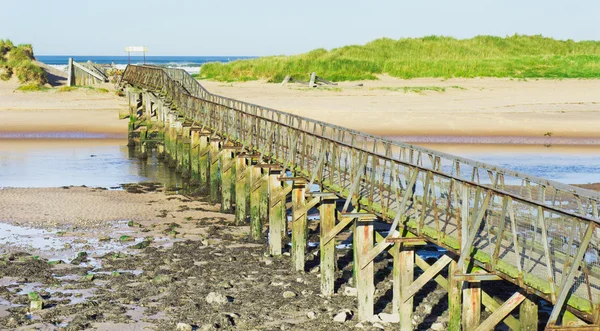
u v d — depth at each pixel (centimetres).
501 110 5734
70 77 6850
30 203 3073
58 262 2220
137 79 5172
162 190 3466
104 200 3180
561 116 5541
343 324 1695
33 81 6794
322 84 6944
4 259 2230
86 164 4122
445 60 7712
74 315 1769
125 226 2727
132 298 1892
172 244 2481
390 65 7500
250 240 2556
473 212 1303
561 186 1268
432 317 1756
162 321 1733
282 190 2353
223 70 7612
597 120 5425
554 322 1037
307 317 1750
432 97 6309
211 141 3200
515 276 1219
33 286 2002
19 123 5291
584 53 8794
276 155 2470
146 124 4744
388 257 2280
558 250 1370
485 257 1314
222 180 3020
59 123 5325
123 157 4397
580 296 1113
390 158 1638
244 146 2800
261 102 5912
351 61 7544
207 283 2030
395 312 1725
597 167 3962
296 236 2159
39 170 3897
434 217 1518
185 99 4025
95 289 1975
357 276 1717
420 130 5056
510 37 9244
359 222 1712
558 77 7369
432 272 1473
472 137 4881
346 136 4778
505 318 1292
